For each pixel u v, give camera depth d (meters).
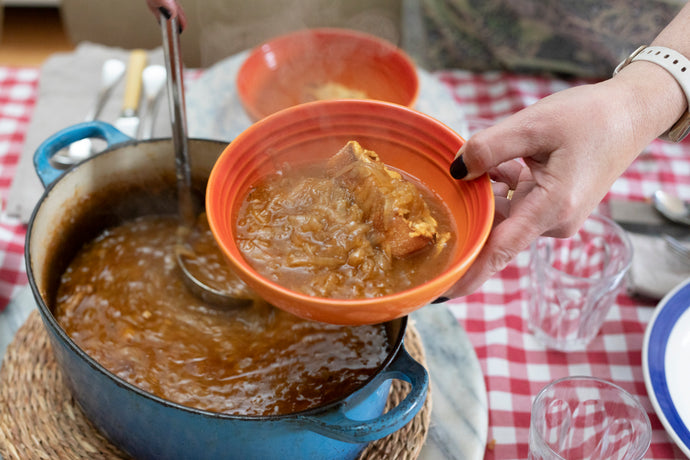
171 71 0.63
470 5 1.12
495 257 0.60
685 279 0.82
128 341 0.66
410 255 0.57
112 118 0.96
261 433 0.56
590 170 0.60
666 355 0.72
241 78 0.93
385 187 0.58
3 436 0.65
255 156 0.60
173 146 0.71
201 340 0.67
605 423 0.70
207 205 0.55
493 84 1.10
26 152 0.93
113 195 0.73
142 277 0.71
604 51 1.10
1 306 0.80
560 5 1.07
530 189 0.64
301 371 0.64
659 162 0.97
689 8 0.69
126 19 1.43
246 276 0.52
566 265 0.86
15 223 0.87
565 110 0.60
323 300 0.51
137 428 0.59
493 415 0.74
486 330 0.81
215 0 1.34
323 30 0.98
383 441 0.67
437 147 0.60
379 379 0.57
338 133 0.62
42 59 1.54
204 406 0.62
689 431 0.67
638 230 0.87
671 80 0.65
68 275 0.71
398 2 1.37
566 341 0.80
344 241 0.57
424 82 1.00
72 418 0.67
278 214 0.59
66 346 0.56
